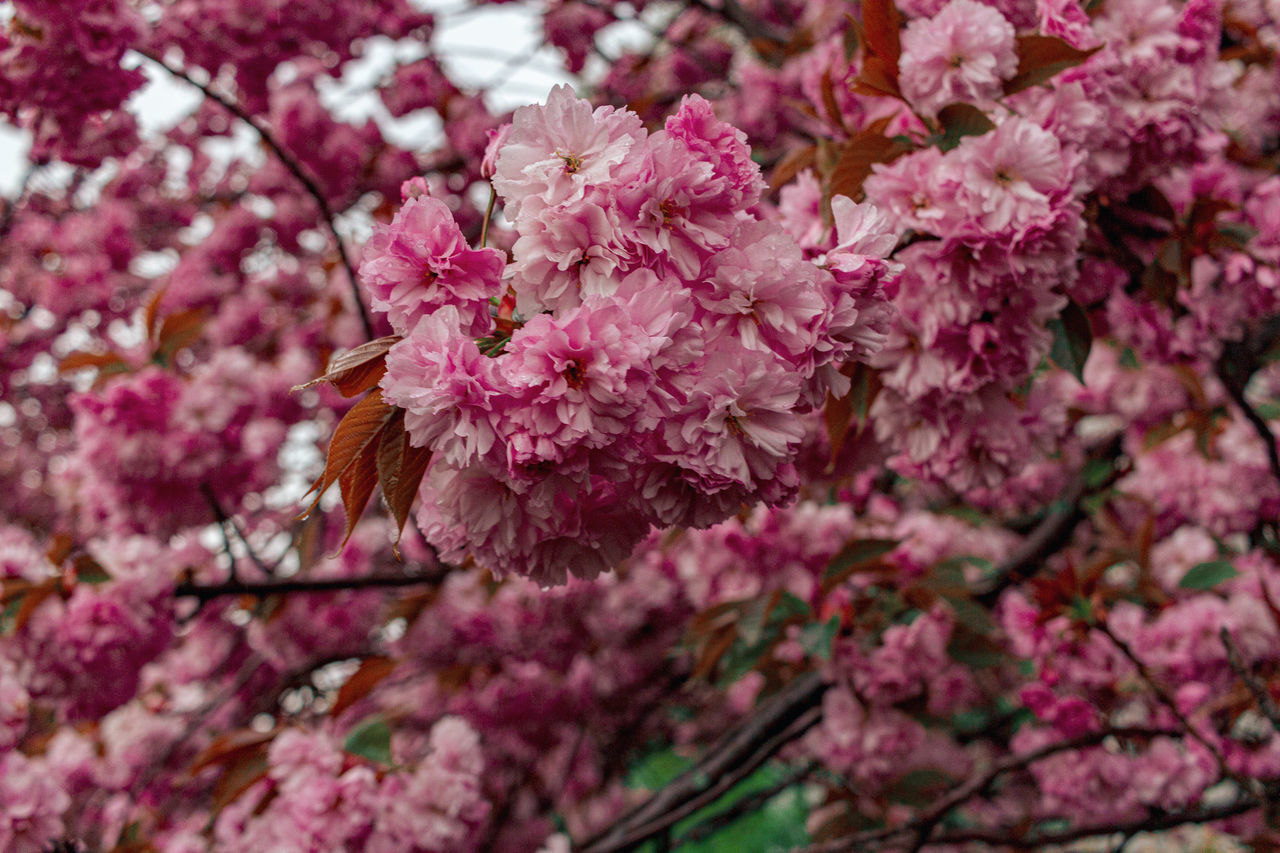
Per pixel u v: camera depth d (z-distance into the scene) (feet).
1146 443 11.77
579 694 16.11
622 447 3.54
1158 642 9.60
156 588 10.28
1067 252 5.57
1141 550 10.92
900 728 10.32
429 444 3.58
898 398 6.38
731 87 20.03
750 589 10.79
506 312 4.24
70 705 10.11
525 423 3.43
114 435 10.71
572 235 3.68
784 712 11.41
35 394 21.27
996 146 5.46
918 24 5.96
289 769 8.70
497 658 15.43
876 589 10.64
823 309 3.78
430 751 10.55
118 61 8.52
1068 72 6.06
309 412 16.56
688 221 3.72
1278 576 10.25
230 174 20.71
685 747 22.57
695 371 3.63
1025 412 7.63
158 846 10.94
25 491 21.97
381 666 9.24
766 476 3.76
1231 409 11.98
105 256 19.27
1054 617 8.45
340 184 16.15
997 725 14.64
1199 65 6.68
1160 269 7.03
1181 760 9.33
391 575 12.07
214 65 11.75
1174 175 7.55
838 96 7.52
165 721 15.24
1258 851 7.73
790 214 6.17
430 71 17.31
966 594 9.88
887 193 5.70
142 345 12.07
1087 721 8.70
